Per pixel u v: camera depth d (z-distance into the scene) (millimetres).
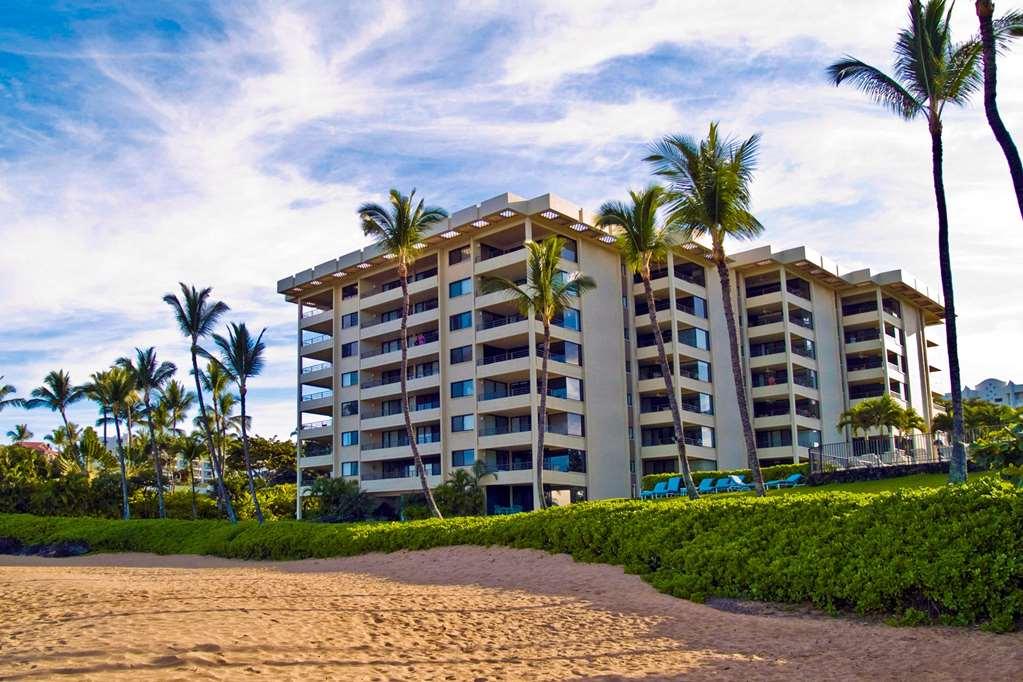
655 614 15625
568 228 59156
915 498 16266
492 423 58625
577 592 18203
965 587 13414
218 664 9961
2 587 18141
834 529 16766
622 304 63812
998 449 17938
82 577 23062
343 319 71250
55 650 10039
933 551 14469
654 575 18891
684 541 19609
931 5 23156
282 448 96438
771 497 20453
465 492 54188
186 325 51188
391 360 64438
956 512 15180
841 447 43750
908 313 83125
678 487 51250
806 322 71562
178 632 11555
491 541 26172
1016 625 12625
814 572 15742
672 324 62406
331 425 69375
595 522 23047
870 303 79188
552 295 39031
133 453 80375
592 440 57906
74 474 70562
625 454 60469
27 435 93188
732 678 10852
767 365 68438
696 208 28156
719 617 15297
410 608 15703
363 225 37812
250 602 15469
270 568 28656
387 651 11758
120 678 8836
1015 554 13430
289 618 13617
